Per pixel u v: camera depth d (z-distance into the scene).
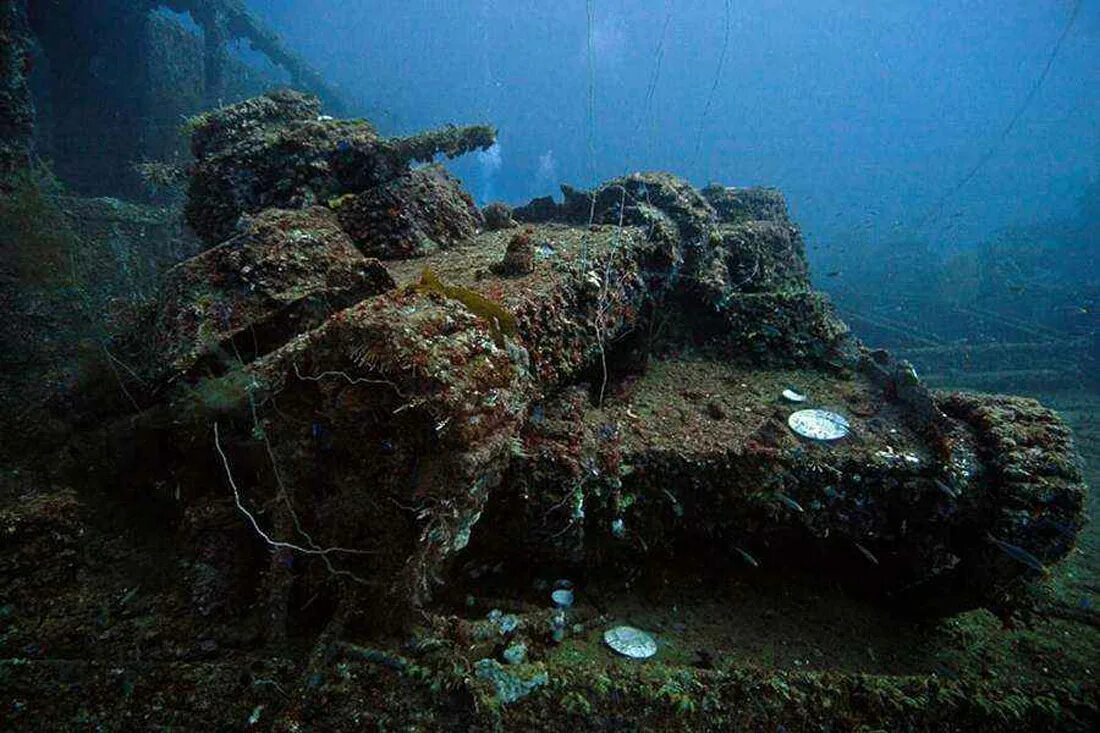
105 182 12.09
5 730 1.83
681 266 5.02
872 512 3.47
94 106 12.21
